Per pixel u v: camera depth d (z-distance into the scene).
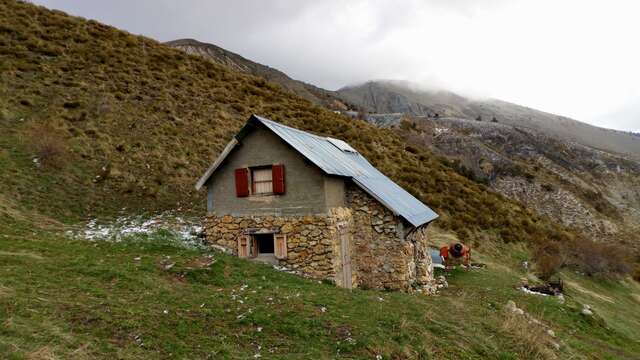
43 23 42.12
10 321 7.87
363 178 19.81
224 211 18.66
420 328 11.30
